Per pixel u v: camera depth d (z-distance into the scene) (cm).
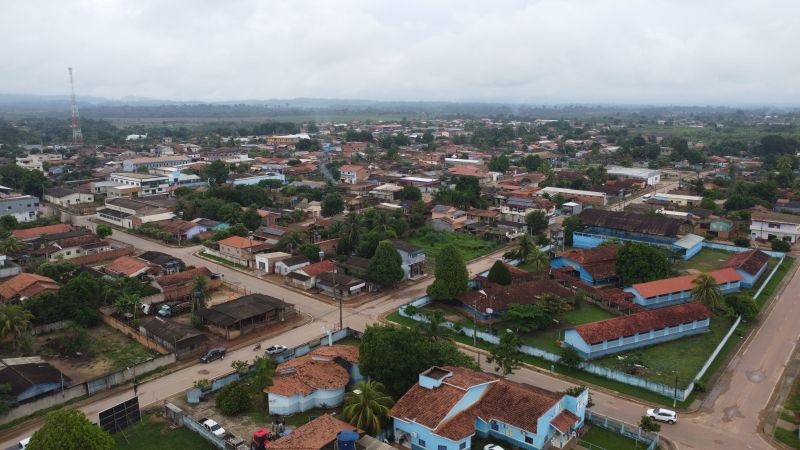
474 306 9194
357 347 7731
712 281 9312
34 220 14812
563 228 14038
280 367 7044
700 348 8206
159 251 13025
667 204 16688
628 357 7681
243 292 10412
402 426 5816
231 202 16325
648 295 9562
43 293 8812
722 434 6072
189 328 8356
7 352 7775
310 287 10662
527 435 5659
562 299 9625
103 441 5119
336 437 5431
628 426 6003
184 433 6041
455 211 15200
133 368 7275
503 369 7450
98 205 17862
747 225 14775
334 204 16012
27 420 6300
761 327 8988
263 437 5700
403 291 10625
